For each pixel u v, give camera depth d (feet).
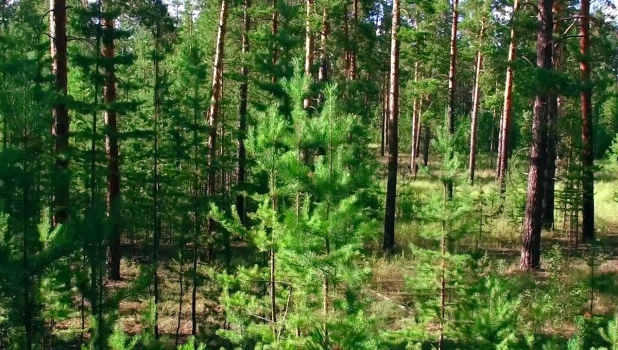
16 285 18.74
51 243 19.62
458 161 27.43
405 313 36.22
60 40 38.55
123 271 51.39
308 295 24.16
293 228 21.33
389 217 56.34
